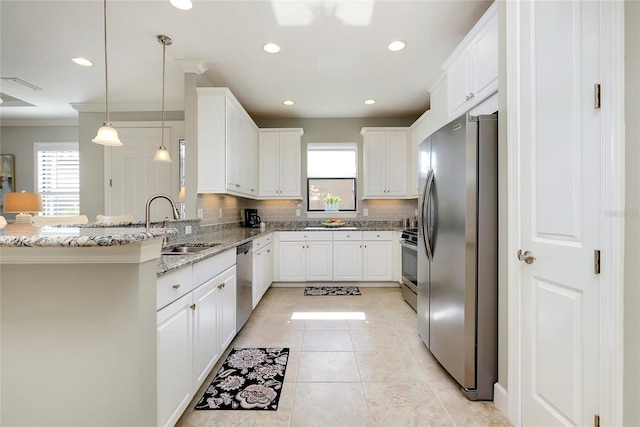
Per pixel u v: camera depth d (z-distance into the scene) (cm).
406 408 164
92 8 210
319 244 420
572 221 117
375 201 473
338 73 314
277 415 158
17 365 95
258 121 471
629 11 94
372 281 423
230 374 197
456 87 245
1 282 94
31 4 205
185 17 221
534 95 139
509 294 154
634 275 94
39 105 409
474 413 160
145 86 345
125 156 404
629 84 95
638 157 92
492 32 193
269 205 471
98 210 408
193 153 292
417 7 213
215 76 319
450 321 187
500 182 163
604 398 103
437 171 206
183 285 150
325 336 258
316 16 222
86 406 96
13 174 473
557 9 124
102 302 94
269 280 396
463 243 172
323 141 468
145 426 99
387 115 457
